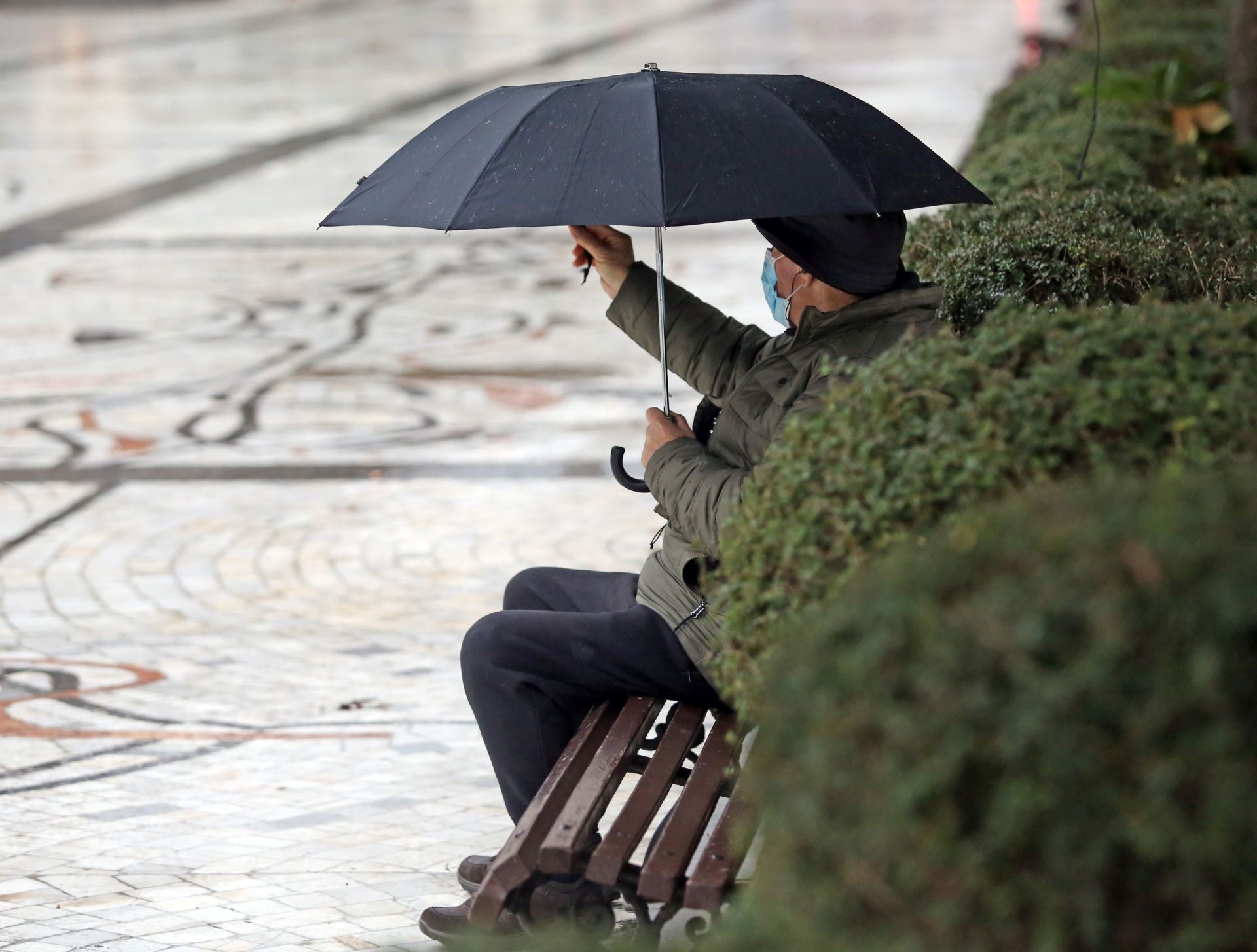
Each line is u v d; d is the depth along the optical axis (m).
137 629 22.02
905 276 13.07
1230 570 7.16
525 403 34.75
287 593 23.48
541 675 12.95
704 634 12.66
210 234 55.38
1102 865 7.21
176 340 41.25
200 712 19.03
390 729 18.50
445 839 15.66
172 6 152.12
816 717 7.72
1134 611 7.19
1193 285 16.77
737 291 45.94
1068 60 41.06
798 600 9.87
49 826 15.93
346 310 44.88
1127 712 7.15
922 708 7.42
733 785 12.28
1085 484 8.88
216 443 31.92
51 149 72.94
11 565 24.88
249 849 15.41
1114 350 10.23
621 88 12.52
